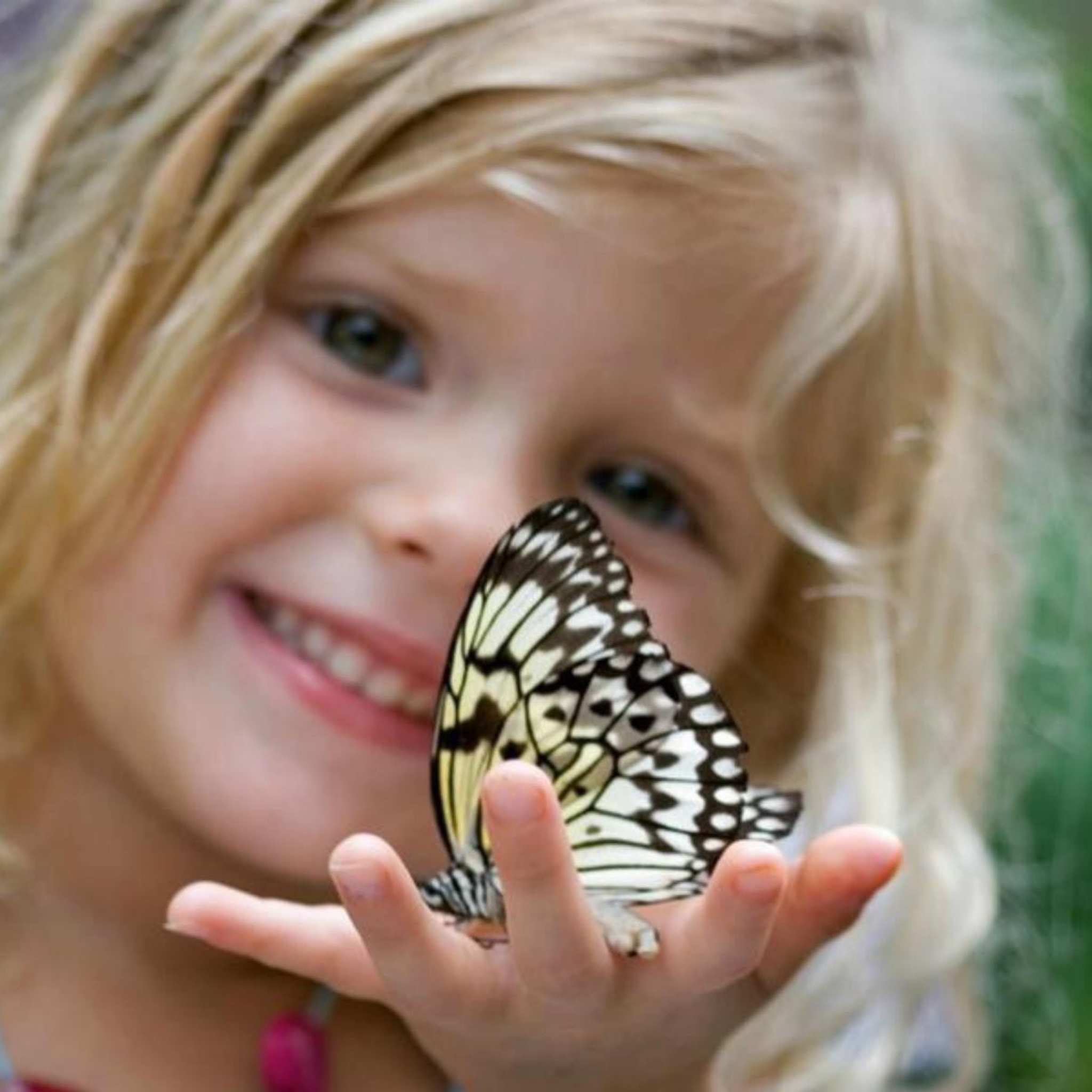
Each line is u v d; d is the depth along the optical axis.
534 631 0.94
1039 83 1.14
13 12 1.09
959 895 1.10
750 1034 1.08
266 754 1.03
